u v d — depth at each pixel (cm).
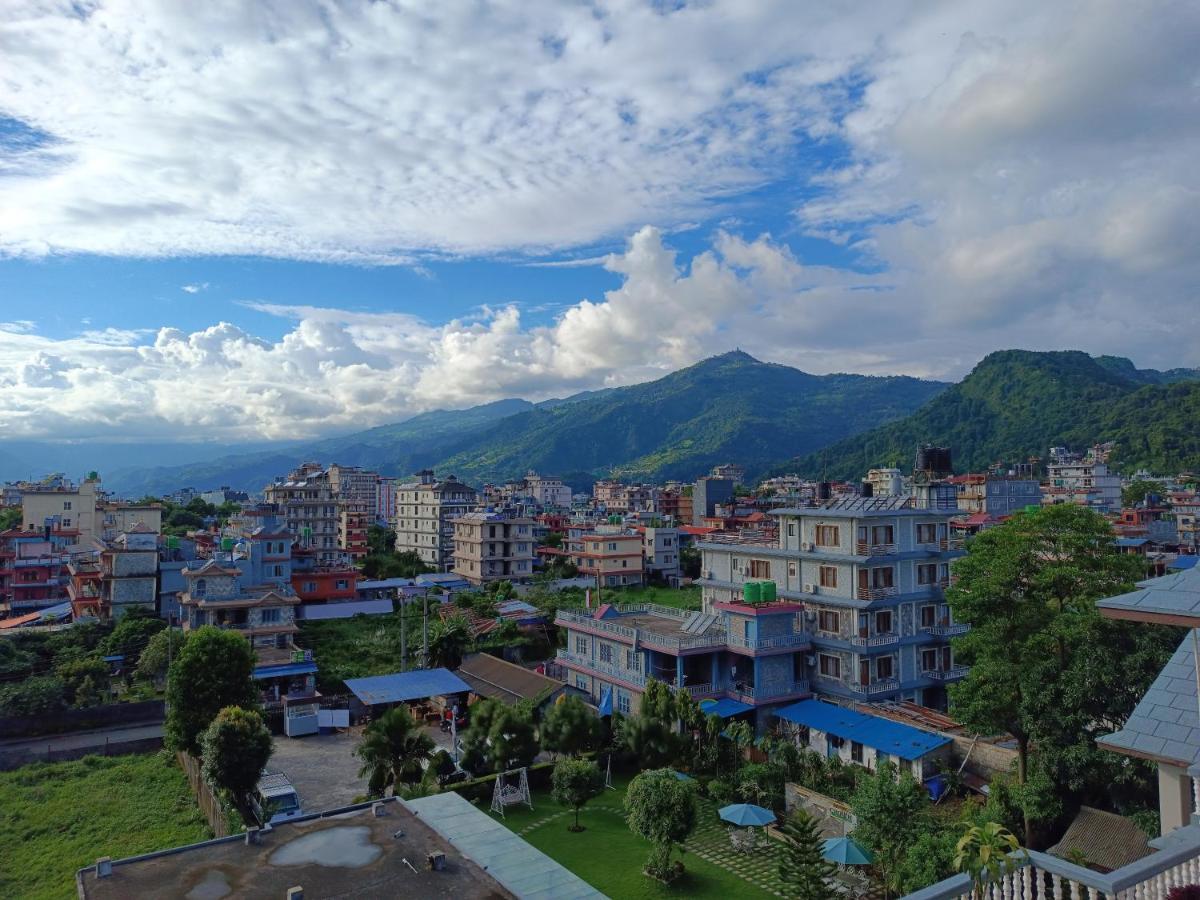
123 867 1631
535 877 1688
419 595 9306
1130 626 3081
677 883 3030
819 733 4347
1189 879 1203
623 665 5312
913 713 4416
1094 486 14450
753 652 4681
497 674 5981
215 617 6600
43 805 4141
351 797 4234
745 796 3728
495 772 4175
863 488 5494
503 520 10556
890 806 2848
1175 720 1593
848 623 4819
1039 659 3309
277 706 5709
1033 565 3525
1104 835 2716
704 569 6150
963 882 1157
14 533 9769
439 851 1730
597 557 10925
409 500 13412
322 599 8788
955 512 5266
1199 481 14538
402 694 5531
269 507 10944
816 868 2694
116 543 8038
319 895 1523
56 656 6531
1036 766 3200
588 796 3634
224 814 3556
